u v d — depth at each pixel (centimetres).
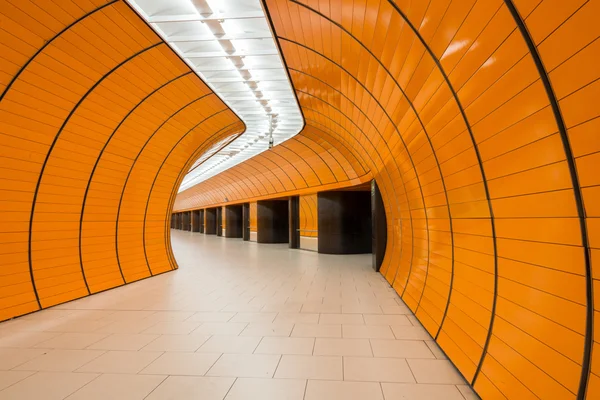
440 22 293
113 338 479
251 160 1836
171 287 839
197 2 496
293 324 536
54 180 684
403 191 730
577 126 192
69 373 370
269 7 484
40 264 664
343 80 628
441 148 417
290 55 630
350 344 450
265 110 995
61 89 583
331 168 1398
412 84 416
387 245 1030
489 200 325
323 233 1525
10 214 607
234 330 509
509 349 286
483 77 272
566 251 216
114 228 892
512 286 289
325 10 436
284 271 1067
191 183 3033
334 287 820
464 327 385
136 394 324
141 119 797
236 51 631
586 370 198
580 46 175
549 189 228
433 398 314
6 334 499
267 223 2205
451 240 453
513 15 211
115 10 484
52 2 438
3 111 533
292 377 357
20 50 483
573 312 211
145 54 606
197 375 363
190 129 982
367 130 773
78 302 692
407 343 453
